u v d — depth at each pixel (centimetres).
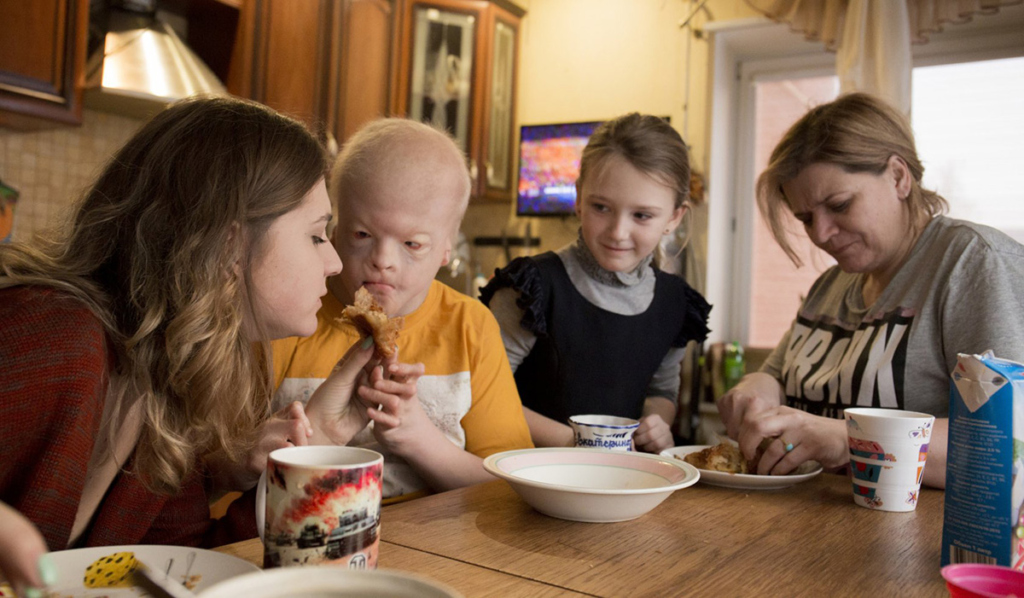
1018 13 255
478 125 303
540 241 326
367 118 276
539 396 159
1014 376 67
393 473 112
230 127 79
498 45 313
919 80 283
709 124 297
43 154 229
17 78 194
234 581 40
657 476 88
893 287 137
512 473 87
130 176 77
